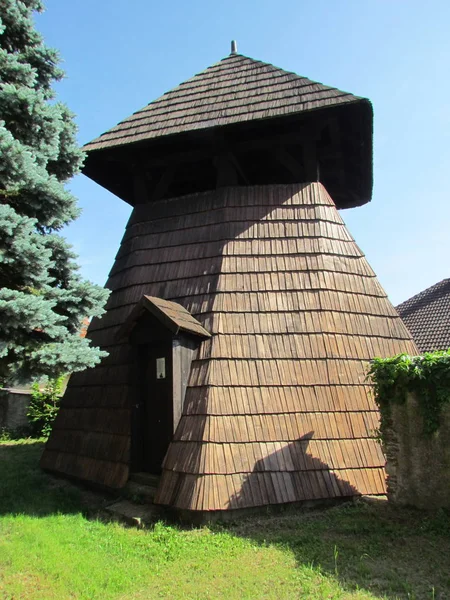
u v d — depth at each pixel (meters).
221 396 7.16
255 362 7.53
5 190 6.08
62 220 6.70
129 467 7.62
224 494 6.38
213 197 9.23
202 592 4.58
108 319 9.26
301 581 4.68
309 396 7.39
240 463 6.69
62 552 5.38
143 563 5.24
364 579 4.68
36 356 5.61
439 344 18.91
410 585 4.51
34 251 5.64
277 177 12.10
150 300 7.41
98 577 4.83
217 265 8.38
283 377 7.46
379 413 7.51
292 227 8.71
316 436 7.13
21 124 6.12
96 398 8.77
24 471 9.48
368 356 7.94
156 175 11.09
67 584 4.66
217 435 6.82
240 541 5.70
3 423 16.48
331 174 11.08
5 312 5.27
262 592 4.55
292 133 9.38
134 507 7.00
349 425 7.32
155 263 9.05
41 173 6.18
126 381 8.34
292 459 6.88
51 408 15.94
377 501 6.76
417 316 21.06
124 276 9.37
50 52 7.04
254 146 9.46
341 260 8.60
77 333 6.86
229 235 8.64
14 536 5.86
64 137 7.08
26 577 4.77
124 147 9.46
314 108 8.25
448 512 6.02
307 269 8.34
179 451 6.93
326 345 7.79
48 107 6.16
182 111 9.67
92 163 10.31
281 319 7.91
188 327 7.27
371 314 8.36
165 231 9.34
